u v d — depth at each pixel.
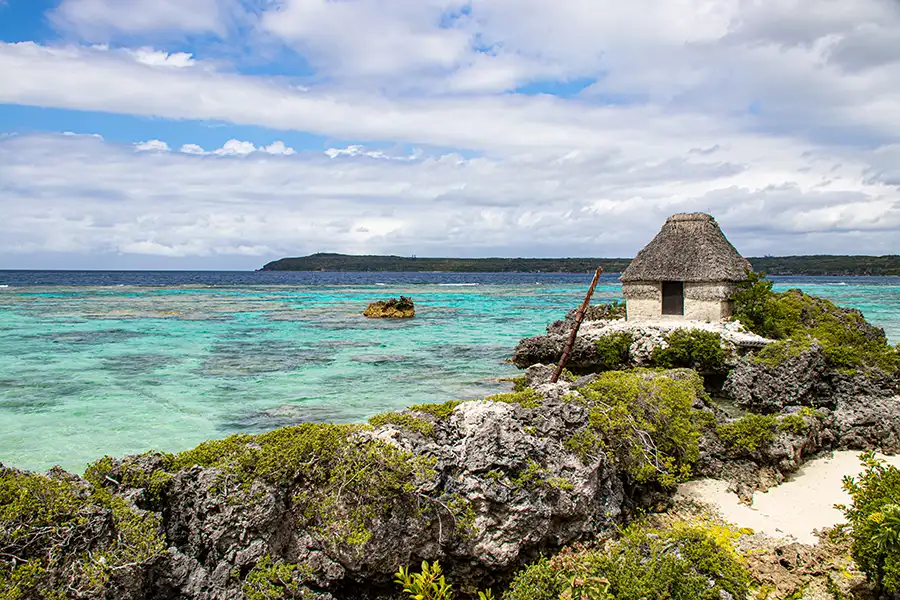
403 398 23.67
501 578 11.27
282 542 10.42
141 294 83.06
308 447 11.02
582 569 11.07
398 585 10.88
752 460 15.52
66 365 29.69
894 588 9.25
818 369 20.89
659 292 28.91
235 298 79.00
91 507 8.88
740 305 27.78
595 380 17.34
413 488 10.65
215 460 11.03
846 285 138.50
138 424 19.72
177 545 10.15
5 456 16.52
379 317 54.81
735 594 9.50
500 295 92.88
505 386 25.78
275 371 28.94
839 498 13.95
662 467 13.45
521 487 11.25
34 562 8.00
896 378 21.19
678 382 16.88
